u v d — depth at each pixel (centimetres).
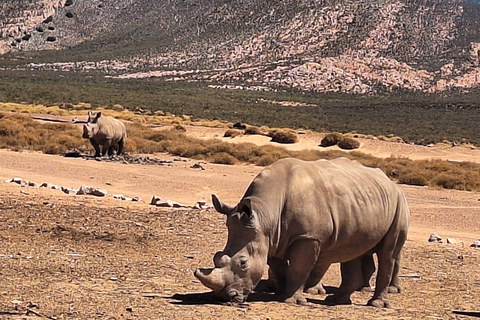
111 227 2042
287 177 1301
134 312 1159
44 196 2517
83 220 2106
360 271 1447
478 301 1491
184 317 1139
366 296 1516
